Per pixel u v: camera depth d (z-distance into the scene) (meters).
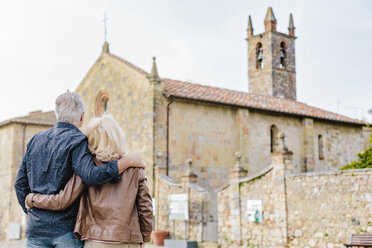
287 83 42.25
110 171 4.12
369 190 15.15
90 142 4.34
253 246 18.55
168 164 24.42
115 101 27.97
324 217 16.30
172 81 28.03
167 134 24.69
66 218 4.20
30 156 4.40
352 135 33.84
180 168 24.81
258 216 18.41
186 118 25.55
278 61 41.97
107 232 4.12
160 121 24.64
